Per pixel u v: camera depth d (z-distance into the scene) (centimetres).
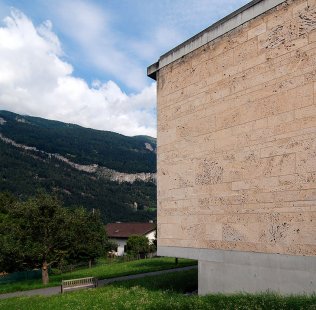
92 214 3922
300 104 855
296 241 830
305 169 828
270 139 915
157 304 968
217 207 1046
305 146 834
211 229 1059
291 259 837
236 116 1014
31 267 2638
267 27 951
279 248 866
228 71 1053
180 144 1204
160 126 1303
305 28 860
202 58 1147
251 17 995
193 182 1138
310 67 842
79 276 2698
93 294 1430
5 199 4425
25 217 2461
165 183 1255
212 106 1095
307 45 853
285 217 859
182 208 1173
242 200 971
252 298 826
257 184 936
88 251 3619
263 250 902
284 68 899
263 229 909
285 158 874
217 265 1029
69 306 1187
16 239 2486
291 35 890
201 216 1098
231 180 1009
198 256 1094
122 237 5984
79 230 2670
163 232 1245
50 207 2484
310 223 807
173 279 1634
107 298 1230
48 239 2452
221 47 1083
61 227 2486
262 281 899
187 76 1202
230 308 775
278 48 918
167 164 1255
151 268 2689
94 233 3525
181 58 1234
